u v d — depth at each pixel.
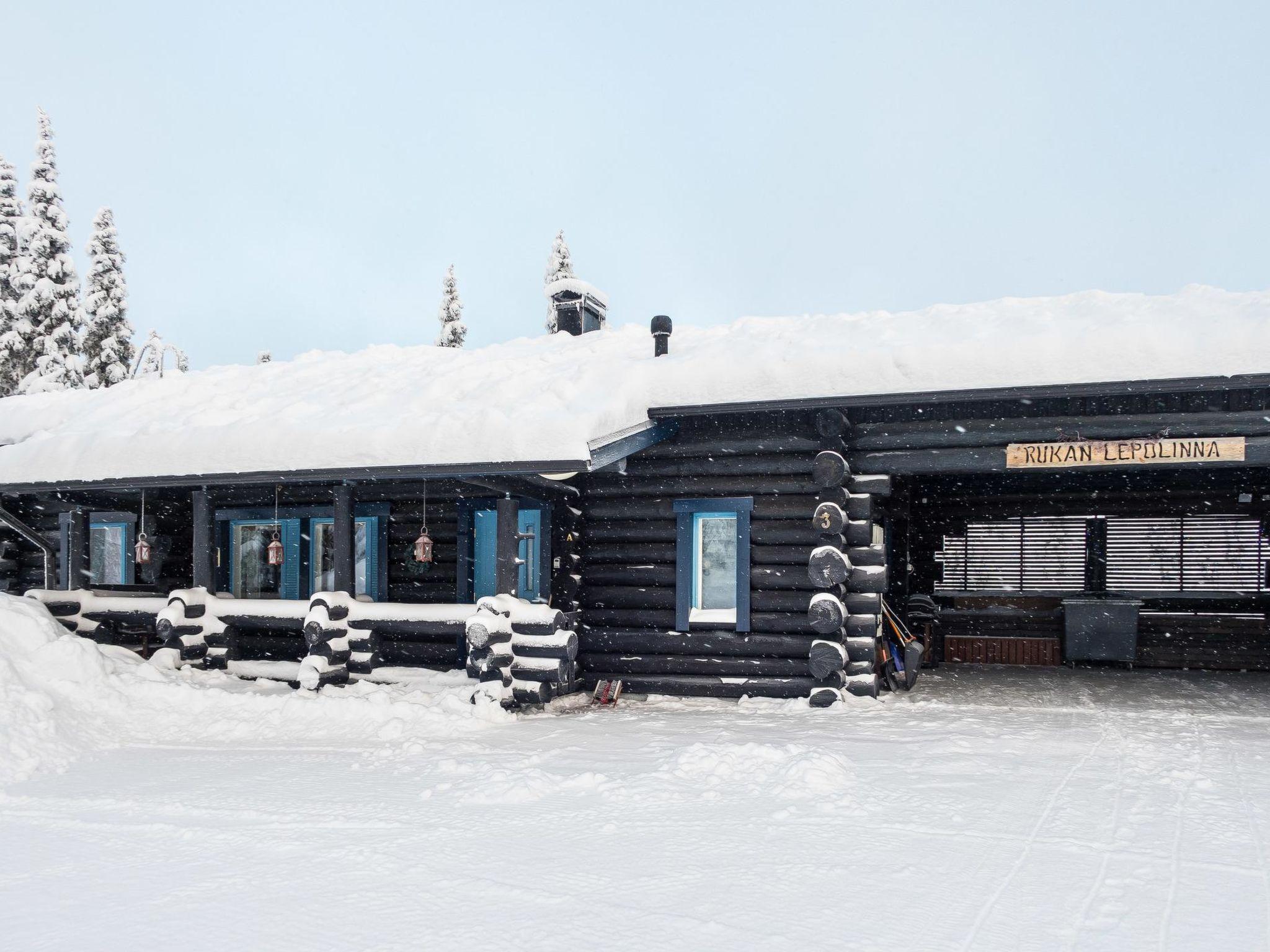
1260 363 8.41
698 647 10.83
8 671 9.05
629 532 11.20
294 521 13.27
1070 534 14.45
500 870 4.97
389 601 12.55
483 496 11.91
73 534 13.42
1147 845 5.18
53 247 33.44
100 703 9.53
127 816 6.23
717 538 11.05
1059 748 7.71
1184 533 13.95
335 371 14.63
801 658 10.54
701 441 10.87
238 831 5.82
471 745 8.20
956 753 7.54
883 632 12.23
